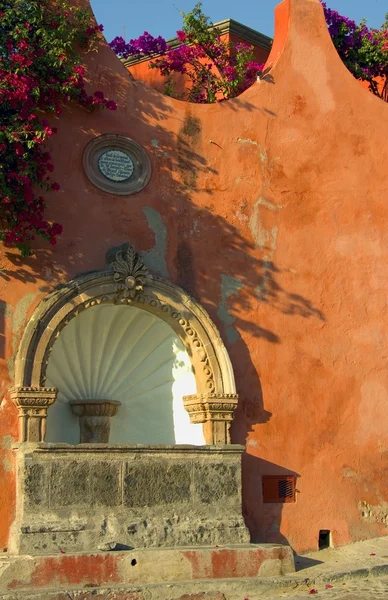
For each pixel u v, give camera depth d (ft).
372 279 42.19
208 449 34.96
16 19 34.40
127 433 37.83
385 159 43.60
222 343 37.40
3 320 33.71
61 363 36.04
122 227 36.68
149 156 37.78
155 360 38.32
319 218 41.50
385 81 50.78
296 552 38.11
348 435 40.34
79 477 32.37
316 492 39.14
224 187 39.42
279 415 38.93
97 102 36.14
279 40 43.24
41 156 34.06
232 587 32.19
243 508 37.35
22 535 30.96
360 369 41.14
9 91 32.71
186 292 37.22
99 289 35.24
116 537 32.37
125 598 30.30
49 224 35.04
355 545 39.32
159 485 33.83
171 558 32.07
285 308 39.93
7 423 33.19
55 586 30.04
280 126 41.29
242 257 39.32
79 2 37.11
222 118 39.91
